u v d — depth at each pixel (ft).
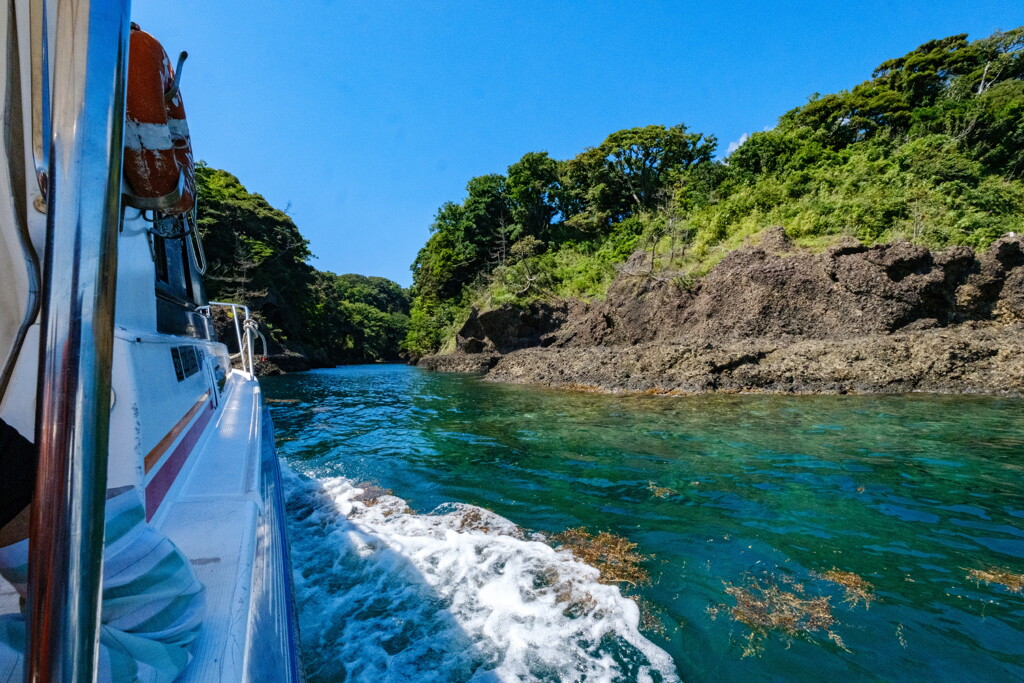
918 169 71.56
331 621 9.77
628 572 11.82
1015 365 38.52
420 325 122.42
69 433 1.74
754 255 59.26
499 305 85.25
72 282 1.77
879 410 31.99
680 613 10.04
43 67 2.95
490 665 8.43
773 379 43.75
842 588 10.93
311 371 100.78
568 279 92.89
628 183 115.65
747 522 14.70
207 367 14.21
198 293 17.20
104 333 1.84
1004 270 47.80
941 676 8.15
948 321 48.85
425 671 8.29
